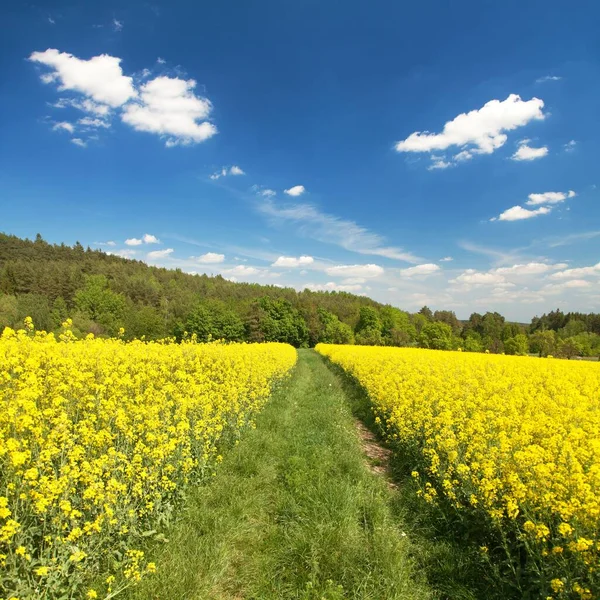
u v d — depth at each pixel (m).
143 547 4.34
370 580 4.18
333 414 10.92
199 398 7.26
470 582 4.18
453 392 9.80
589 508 3.54
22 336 7.74
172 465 5.36
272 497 6.00
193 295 102.94
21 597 3.16
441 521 5.32
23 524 3.48
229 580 4.24
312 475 6.59
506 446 5.38
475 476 5.15
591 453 5.12
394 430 8.83
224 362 11.73
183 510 5.20
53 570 3.41
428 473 6.48
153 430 5.61
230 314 65.25
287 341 69.19
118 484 4.07
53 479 3.87
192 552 4.38
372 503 5.74
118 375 7.66
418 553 4.70
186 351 12.52
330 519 5.21
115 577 3.72
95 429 5.30
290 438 8.72
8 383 5.37
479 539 4.84
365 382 14.12
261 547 4.80
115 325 66.31
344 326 74.38
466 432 6.66
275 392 14.02
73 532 3.51
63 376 6.21
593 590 3.33
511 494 4.44
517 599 3.84
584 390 11.50
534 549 3.99
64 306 73.81
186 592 3.82
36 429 4.01
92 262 115.75
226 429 8.16
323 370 24.45
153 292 96.25
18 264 88.94
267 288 136.50
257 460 6.98
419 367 15.83
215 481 6.05
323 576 4.29
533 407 8.21
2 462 3.81
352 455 7.67
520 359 23.56
